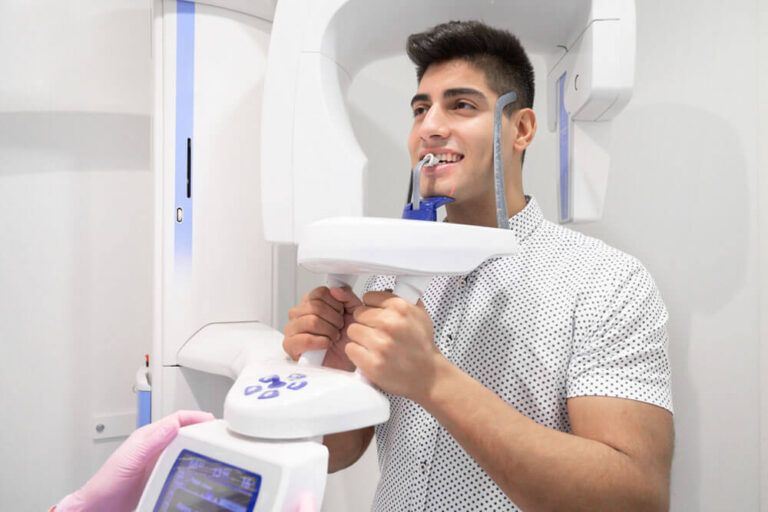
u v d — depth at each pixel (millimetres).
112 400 1354
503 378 738
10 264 1265
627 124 1281
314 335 662
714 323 1267
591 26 887
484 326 769
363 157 946
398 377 550
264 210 943
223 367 949
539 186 1349
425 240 519
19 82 1257
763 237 1244
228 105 1083
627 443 604
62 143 1295
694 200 1271
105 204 1337
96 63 1316
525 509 581
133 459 584
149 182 1376
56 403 1306
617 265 732
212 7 1063
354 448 885
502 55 788
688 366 1269
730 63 1261
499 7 944
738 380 1262
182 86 1048
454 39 770
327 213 926
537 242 812
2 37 1240
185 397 1068
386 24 998
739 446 1258
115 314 1353
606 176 1007
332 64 967
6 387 1268
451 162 755
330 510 1390
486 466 574
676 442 1261
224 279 1101
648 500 581
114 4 1325
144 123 1364
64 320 1309
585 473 565
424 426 767
